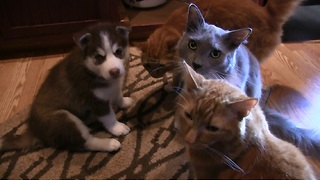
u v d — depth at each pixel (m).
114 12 1.97
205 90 0.95
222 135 0.91
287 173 0.92
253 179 0.93
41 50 2.08
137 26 2.03
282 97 1.66
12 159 1.32
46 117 1.26
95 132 1.45
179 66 1.38
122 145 1.38
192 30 1.31
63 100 1.30
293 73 1.84
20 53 2.05
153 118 1.53
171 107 1.59
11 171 1.27
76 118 1.29
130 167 1.28
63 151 1.36
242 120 0.89
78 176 1.25
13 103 1.62
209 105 0.90
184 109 0.98
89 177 1.25
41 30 1.96
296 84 1.75
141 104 1.61
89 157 1.33
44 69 1.90
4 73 1.85
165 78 1.77
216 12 1.53
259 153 0.94
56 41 2.03
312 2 2.41
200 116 0.91
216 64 1.26
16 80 1.79
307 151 1.32
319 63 1.91
